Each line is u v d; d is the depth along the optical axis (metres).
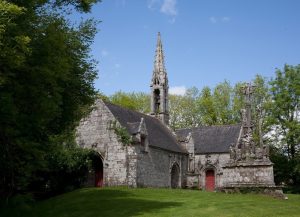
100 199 25.39
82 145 37.53
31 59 16.64
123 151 35.69
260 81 55.62
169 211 19.50
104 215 19.64
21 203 23.30
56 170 33.38
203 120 67.06
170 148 42.97
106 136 36.66
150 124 44.97
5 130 16.83
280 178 51.50
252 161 30.67
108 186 35.44
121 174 35.38
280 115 49.97
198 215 18.06
